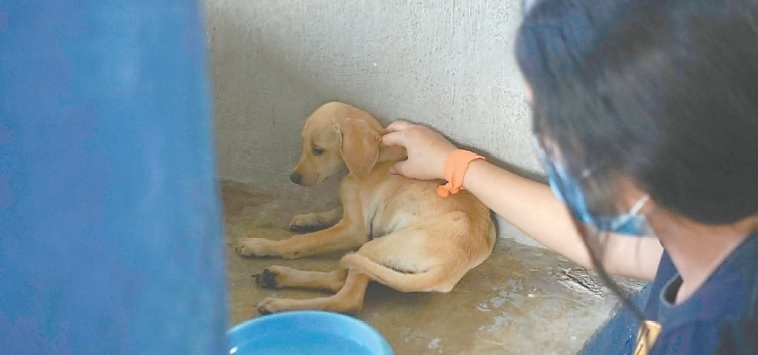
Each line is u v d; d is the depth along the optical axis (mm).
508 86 1229
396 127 1281
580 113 481
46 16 313
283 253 1307
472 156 1159
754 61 439
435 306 1171
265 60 1431
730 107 442
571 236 1006
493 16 1195
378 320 1136
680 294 602
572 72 479
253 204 1511
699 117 446
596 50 468
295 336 1052
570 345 1070
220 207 444
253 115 1494
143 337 384
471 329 1111
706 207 487
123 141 348
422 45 1272
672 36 445
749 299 516
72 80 325
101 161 343
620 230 585
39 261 343
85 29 324
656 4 452
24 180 328
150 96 354
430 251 1169
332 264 1306
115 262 361
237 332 1024
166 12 355
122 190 354
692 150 455
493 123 1269
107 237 355
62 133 329
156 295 384
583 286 1224
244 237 1381
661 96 448
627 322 1202
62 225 342
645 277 896
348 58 1349
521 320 1132
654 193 487
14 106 316
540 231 1043
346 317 1041
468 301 1183
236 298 1195
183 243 393
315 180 1298
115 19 332
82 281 355
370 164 1241
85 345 366
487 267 1282
